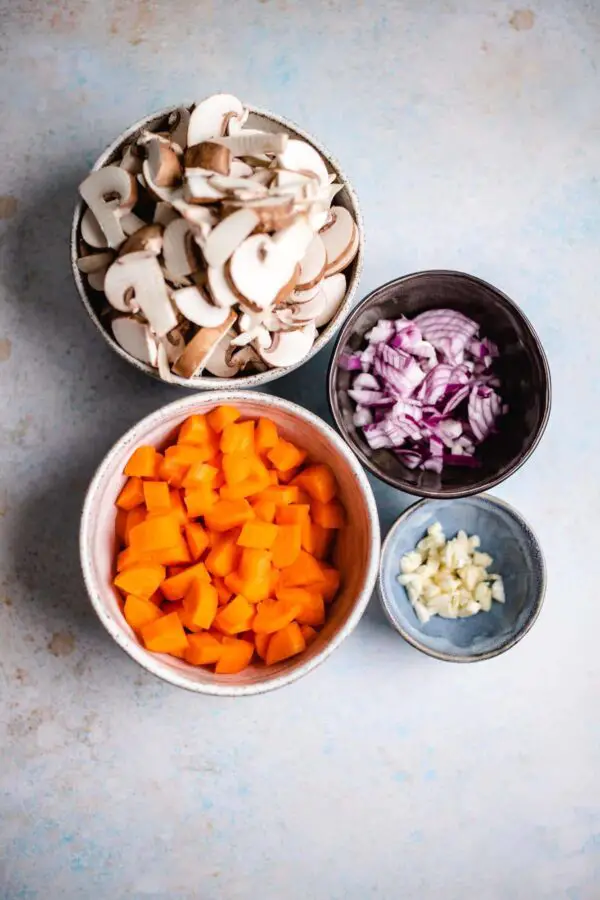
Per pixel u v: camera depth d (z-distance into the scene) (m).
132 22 0.67
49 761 0.66
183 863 0.66
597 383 0.70
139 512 0.60
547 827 0.69
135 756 0.66
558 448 0.69
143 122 0.58
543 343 0.70
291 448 0.61
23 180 0.66
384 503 0.68
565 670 0.69
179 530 0.60
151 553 0.59
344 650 0.68
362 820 0.67
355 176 0.68
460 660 0.62
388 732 0.68
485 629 0.66
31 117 0.66
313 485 0.61
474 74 0.70
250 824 0.67
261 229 0.55
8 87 0.66
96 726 0.66
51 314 0.66
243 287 0.55
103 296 0.59
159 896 0.66
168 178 0.55
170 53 0.67
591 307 0.70
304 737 0.67
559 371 0.70
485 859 0.68
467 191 0.69
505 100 0.70
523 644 0.69
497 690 0.69
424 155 0.69
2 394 0.66
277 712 0.67
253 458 0.61
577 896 0.69
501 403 0.64
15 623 0.65
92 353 0.66
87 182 0.56
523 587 0.65
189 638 0.60
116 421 0.66
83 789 0.66
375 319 0.64
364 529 0.60
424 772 0.68
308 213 0.56
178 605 0.61
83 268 0.57
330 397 0.60
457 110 0.69
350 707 0.67
